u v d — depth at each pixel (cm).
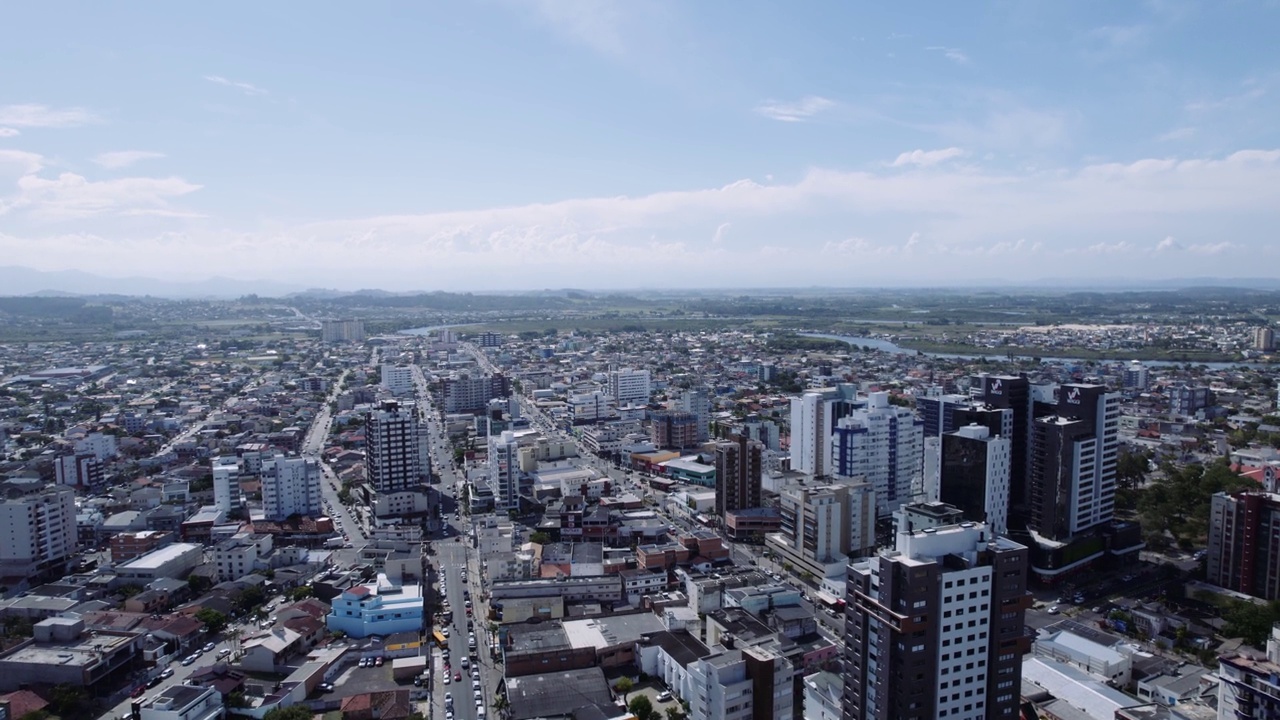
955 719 15662
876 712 15912
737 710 18150
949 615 15400
